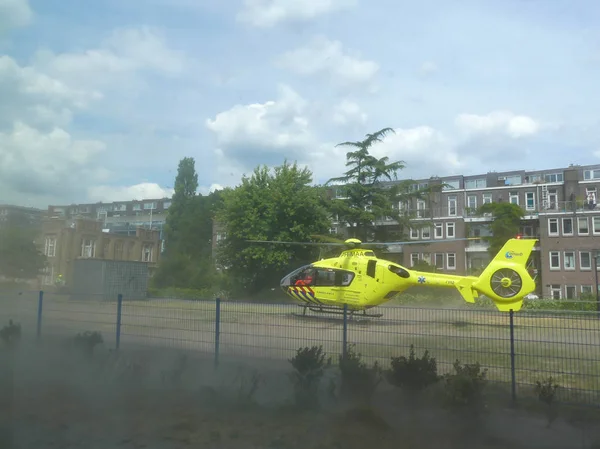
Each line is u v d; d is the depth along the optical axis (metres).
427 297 38.62
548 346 8.66
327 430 6.65
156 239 71.75
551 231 56.56
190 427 6.71
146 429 6.63
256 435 6.44
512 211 59.50
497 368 8.84
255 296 48.03
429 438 6.43
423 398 7.73
